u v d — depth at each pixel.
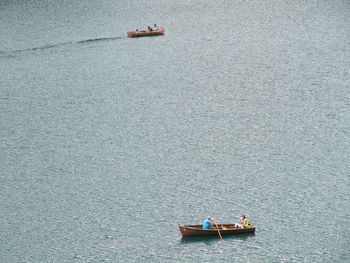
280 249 75.38
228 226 80.19
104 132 121.31
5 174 104.44
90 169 104.12
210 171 99.69
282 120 120.50
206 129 118.94
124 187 96.00
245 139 112.38
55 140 118.88
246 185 93.50
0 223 86.50
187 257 74.94
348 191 89.06
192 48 183.88
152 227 82.81
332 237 77.31
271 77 149.25
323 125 116.06
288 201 87.31
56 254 77.56
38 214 88.75
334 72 149.12
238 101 134.00
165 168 102.25
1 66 175.75
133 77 157.62
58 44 196.75
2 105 142.75
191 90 144.00
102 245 79.00
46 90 152.00
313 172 96.38
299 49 173.62
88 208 89.62
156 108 133.38
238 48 180.12
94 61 175.38
